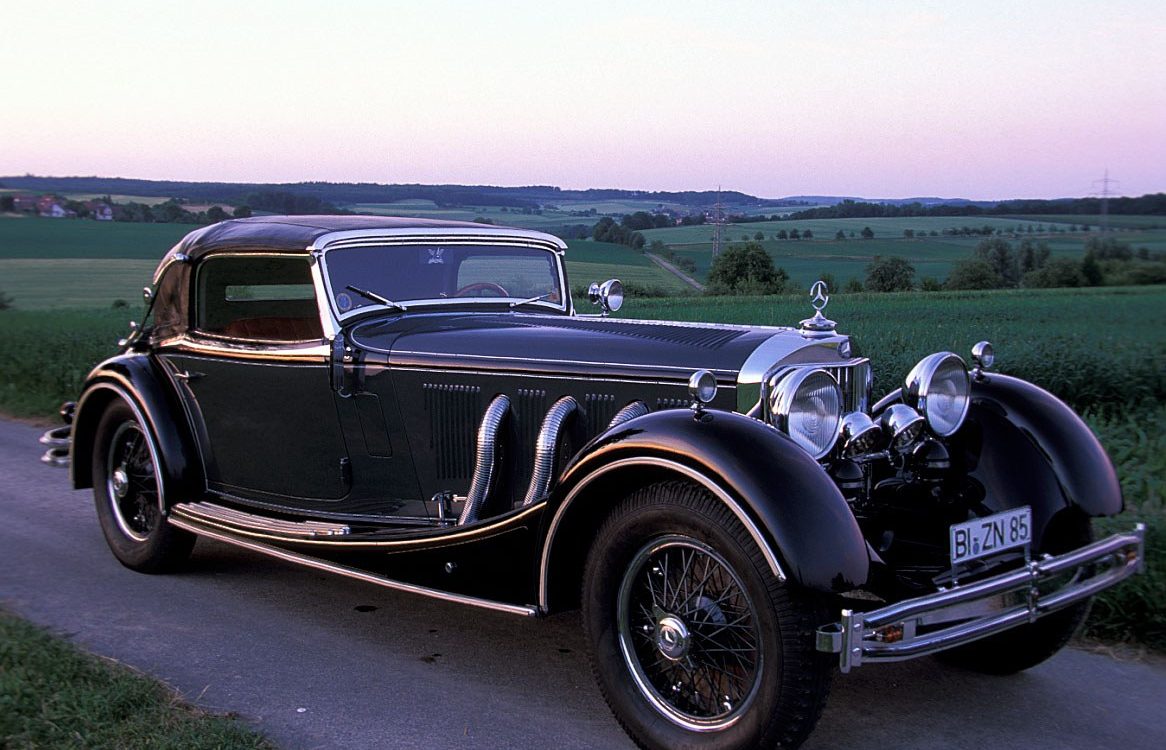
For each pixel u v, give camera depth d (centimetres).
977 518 347
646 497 300
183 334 482
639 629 312
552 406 376
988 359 382
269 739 316
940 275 7031
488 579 343
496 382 389
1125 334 2000
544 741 319
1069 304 3641
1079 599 321
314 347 424
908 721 334
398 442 414
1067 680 368
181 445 477
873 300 4125
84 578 491
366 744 314
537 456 366
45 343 1286
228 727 310
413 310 450
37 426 955
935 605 278
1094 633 407
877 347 1423
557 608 329
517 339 395
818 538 267
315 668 377
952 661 383
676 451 287
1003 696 354
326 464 437
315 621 430
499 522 329
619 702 310
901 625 274
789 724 274
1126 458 646
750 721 279
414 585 363
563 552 323
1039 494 355
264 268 454
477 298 476
